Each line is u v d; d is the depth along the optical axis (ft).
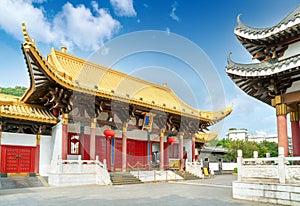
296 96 54.13
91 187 70.69
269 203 44.73
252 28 58.44
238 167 51.55
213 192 60.64
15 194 55.93
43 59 70.64
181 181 95.66
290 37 54.60
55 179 73.82
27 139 82.48
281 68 49.98
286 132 54.90
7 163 77.71
